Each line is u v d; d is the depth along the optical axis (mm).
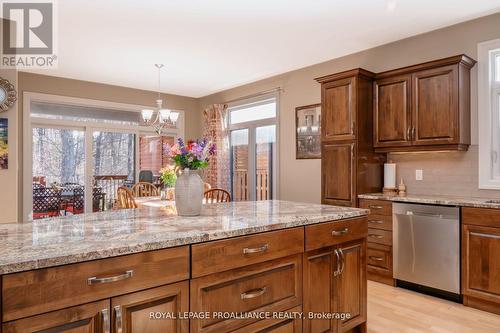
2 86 3145
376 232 3555
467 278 2904
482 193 3301
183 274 1396
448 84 3258
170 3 2996
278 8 3105
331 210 2240
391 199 3416
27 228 1577
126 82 5758
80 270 1154
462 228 2943
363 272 2254
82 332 1158
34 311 1067
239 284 1588
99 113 5887
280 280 1760
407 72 3555
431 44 3660
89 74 5250
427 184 3691
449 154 3533
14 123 3215
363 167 3756
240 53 4297
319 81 4059
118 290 1231
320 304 1961
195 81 5703
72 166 5660
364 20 3371
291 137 5090
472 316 2744
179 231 1499
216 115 6215
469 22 3402
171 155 1984
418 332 2482
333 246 2051
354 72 3691
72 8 3068
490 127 3281
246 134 5992
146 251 1301
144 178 6246
